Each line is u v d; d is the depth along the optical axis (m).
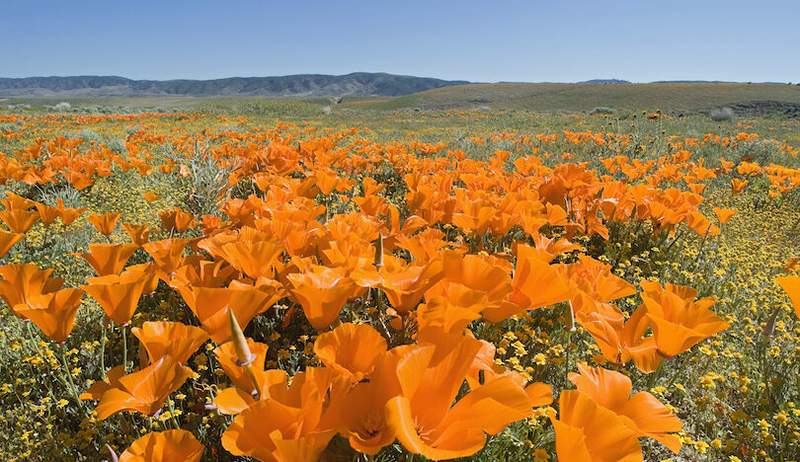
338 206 5.91
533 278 1.79
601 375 1.48
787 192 8.20
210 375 2.55
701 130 22.03
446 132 22.41
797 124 32.25
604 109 46.62
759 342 2.81
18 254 4.25
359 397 1.27
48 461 2.08
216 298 1.69
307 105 54.19
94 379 2.60
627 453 1.15
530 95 82.06
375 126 28.95
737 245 5.38
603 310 1.97
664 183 8.35
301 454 1.05
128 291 1.84
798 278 1.88
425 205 3.93
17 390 2.51
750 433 2.29
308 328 2.91
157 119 29.36
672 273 4.39
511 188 5.05
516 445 1.95
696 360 2.90
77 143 10.73
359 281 1.65
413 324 2.09
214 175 5.36
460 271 1.81
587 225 4.74
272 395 1.25
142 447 1.21
